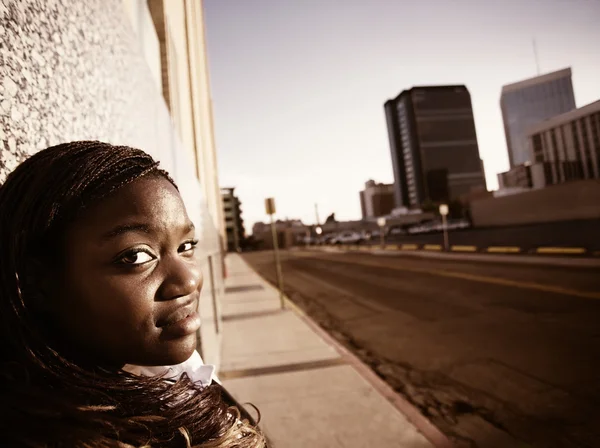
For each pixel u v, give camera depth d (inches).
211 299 182.1
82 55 41.5
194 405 16.7
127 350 14.6
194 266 16.4
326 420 132.5
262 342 241.9
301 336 253.1
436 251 859.4
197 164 256.8
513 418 132.8
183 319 15.3
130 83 65.3
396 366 191.2
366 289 452.4
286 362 198.7
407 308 327.0
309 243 2522.1
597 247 587.5
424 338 234.8
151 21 131.4
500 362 183.9
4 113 25.1
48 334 14.6
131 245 14.1
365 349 223.0
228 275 812.6
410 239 1603.1
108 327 14.1
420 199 4645.7
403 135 4901.6
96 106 45.2
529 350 196.1
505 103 4635.8
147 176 15.9
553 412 134.2
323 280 580.7
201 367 25.4
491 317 269.3
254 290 519.5
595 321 235.9
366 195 5600.4
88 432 12.1
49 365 13.4
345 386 162.6
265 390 162.2
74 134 37.8
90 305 13.9
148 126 80.1
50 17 33.9
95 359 15.2
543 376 163.6
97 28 47.8
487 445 118.4
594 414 130.7
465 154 4613.7
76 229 13.9
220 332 256.4
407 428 124.6
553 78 4308.6
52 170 14.5
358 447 114.8
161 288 14.7
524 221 1537.9
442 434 120.1
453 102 4694.9
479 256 657.0
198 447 15.1
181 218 16.0
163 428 14.5
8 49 26.4
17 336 13.4
